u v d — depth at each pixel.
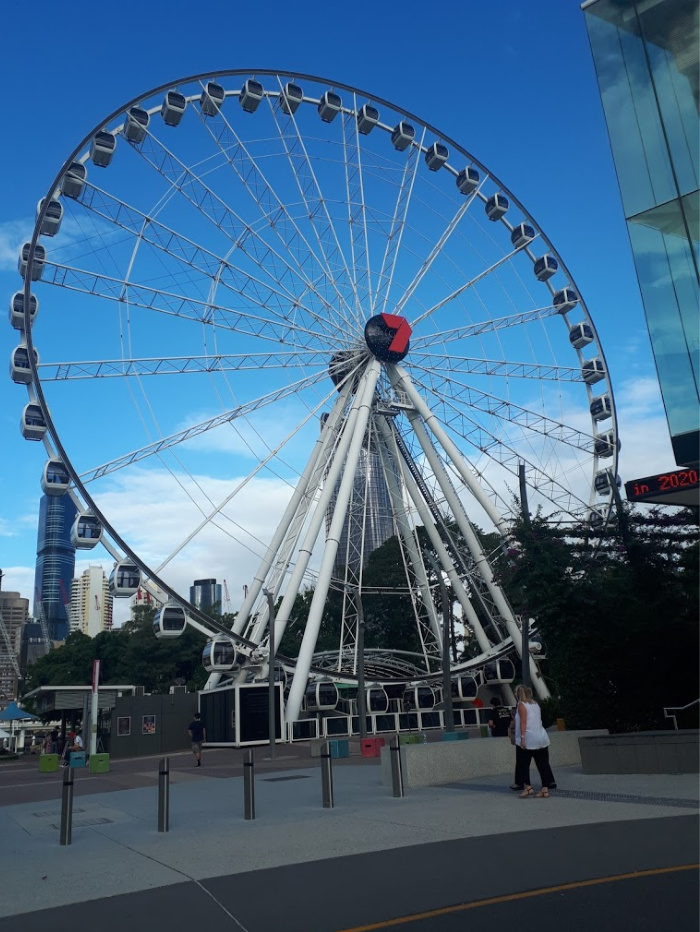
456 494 44.69
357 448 42.75
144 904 8.15
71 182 37.81
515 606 38.84
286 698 48.72
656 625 24.73
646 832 10.47
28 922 7.66
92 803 18.33
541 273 50.09
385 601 78.00
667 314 18.55
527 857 9.32
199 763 32.16
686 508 25.33
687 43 18.92
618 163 19.84
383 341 44.34
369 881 8.59
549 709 30.25
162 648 91.88
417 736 33.53
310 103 45.81
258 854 10.43
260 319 41.16
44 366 36.53
